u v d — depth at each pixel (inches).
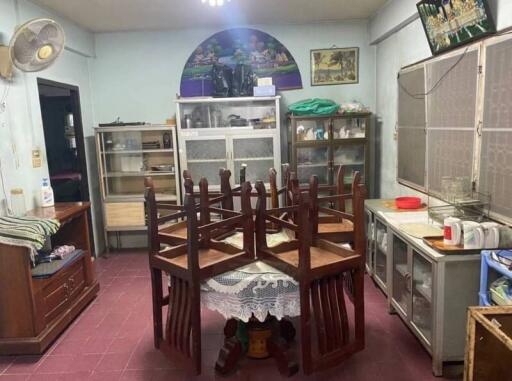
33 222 111.7
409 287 107.0
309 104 176.7
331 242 96.0
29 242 103.4
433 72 127.4
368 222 148.6
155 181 199.8
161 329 100.3
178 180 185.5
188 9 156.7
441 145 124.3
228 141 181.6
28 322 107.2
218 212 97.6
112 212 186.2
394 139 167.2
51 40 120.4
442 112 122.7
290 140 182.4
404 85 151.6
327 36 188.2
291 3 154.9
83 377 98.1
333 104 178.4
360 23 186.7
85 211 140.2
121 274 166.9
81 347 111.7
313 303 87.7
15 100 128.5
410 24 145.5
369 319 120.8
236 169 186.4
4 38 124.5
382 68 179.6
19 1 132.3
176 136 183.8
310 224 96.0
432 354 94.1
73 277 129.9
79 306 130.7
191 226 82.5
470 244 88.5
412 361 99.7
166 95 193.6
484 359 69.6
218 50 189.9
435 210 116.7
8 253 104.1
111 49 191.0
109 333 119.0
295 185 101.2
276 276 85.5
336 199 97.6
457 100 113.3
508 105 90.6
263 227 91.7
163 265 92.2
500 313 69.0
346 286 136.6
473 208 102.1
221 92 180.4
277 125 180.1
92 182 189.9
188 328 90.8
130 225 186.4
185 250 96.3
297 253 92.1
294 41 189.0
